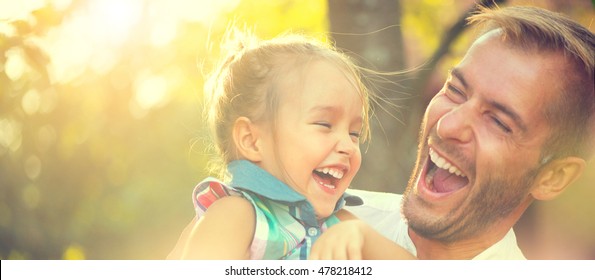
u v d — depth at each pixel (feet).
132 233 39.88
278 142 17.88
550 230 31.09
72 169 36.88
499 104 17.26
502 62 17.47
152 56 34.99
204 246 16.51
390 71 26.03
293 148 17.76
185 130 37.88
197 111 36.45
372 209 20.59
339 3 26.25
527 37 17.44
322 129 17.90
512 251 19.15
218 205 17.10
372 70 25.02
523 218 28.73
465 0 33.99
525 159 17.39
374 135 25.67
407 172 25.89
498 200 17.71
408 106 26.08
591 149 17.70
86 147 35.94
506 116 17.25
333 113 18.08
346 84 18.47
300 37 20.06
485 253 18.44
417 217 18.44
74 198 38.22
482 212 17.85
